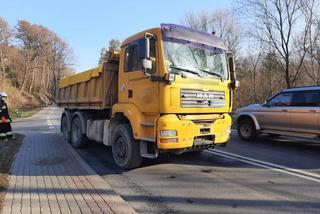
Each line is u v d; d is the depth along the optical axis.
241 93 32.28
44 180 6.45
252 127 11.66
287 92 10.74
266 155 9.05
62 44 97.00
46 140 12.53
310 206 5.05
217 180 6.53
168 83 6.45
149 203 5.32
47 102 84.12
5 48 68.19
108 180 6.70
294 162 8.11
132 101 7.36
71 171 7.27
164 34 6.68
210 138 7.27
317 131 9.73
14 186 6.01
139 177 6.89
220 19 36.09
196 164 7.95
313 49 21.36
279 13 22.53
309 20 21.48
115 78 8.72
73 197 5.39
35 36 79.75
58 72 96.50
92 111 10.39
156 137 6.60
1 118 12.42
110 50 8.45
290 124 10.46
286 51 22.64
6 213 4.66
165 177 6.84
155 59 6.67
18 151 9.84
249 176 6.80
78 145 10.56
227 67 7.82
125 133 7.50
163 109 6.46
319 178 6.59
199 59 7.16
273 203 5.19
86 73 9.98
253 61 31.44
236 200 5.35
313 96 9.93
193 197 5.55
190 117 6.84
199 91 6.93
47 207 4.91
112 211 4.77
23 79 77.00
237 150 9.85
